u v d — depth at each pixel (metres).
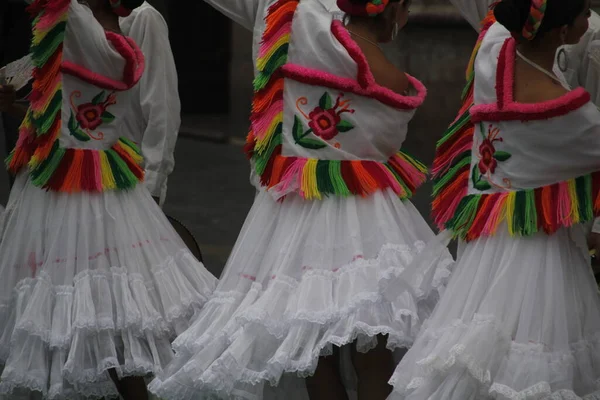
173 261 10.28
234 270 9.42
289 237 9.24
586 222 8.79
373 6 9.12
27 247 10.01
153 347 9.80
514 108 8.13
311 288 8.92
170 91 11.56
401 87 9.50
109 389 9.80
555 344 7.99
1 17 14.59
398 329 8.63
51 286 9.82
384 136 9.37
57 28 9.85
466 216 8.48
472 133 8.81
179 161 24.39
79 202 10.04
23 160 10.34
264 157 9.42
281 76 9.38
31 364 9.59
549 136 8.07
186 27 31.27
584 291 8.26
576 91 7.98
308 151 9.31
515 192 8.27
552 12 8.01
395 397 8.39
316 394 9.44
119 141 10.46
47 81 9.91
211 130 28.20
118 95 10.30
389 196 9.37
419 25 27.81
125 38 10.39
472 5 10.34
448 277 8.99
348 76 9.20
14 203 10.43
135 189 10.42
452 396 7.95
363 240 9.11
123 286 9.89
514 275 8.16
